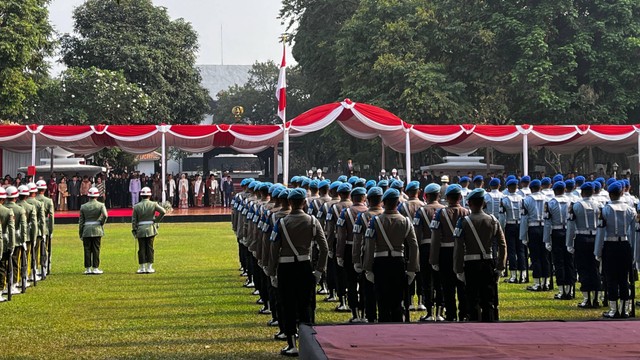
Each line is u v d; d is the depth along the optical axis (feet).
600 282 51.75
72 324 47.09
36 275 67.21
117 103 194.18
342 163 225.76
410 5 177.47
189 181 179.22
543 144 155.84
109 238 108.17
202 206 176.24
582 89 165.37
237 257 83.61
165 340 42.34
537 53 157.79
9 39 155.22
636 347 25.03
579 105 162.09
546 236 56.44
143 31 227.20
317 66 203.21
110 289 61.57
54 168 176.14
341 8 205.26
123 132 137.39
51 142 147.43
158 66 220.84
